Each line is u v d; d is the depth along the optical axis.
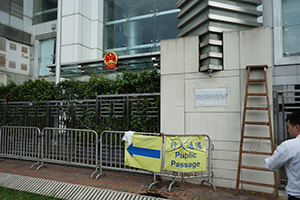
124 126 6.00
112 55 9.29
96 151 5.52
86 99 7.11
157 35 10.83
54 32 14.35
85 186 4.61
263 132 4.45
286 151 2.19
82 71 10.62
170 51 5.28
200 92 4.95
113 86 6.53
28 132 7.36
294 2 7.98
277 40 8.03
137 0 11.55
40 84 7.78
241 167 4.25
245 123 4.29
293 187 2.17
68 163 5.96
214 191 4.47
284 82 7.88
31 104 7.70
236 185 4.28
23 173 5.78
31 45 15.15
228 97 4.73
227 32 4.80
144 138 4.90
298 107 4.99
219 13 5.00
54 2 14.66
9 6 14.09
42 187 4.78
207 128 4.86
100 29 12.39
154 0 11.04
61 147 6.62
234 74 4.70
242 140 4.29
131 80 6.17
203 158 4.56
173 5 10.59
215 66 4.73
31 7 15.36
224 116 4.75
